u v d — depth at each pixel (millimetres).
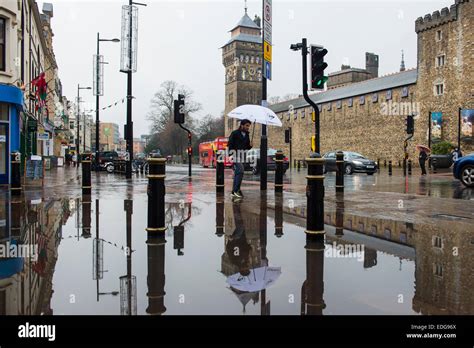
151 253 4555
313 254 4523
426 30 42531
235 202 9055
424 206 8461
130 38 18797
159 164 5320
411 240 5203
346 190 12742
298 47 10086
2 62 16078
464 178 13836
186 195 10656
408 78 45375
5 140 15742
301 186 13891
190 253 4570
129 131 19172
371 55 83438
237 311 2947
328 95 58500
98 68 28906
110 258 4344
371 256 4449
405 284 3537
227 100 89500
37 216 7066
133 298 3188
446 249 4754
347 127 53094
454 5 39500
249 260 4293
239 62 85312
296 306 3039
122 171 27984
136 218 6875
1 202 9031
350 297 3225
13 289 3385
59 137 56156
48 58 45188
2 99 15289
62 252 4582
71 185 14516
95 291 3344
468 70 38375
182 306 3035
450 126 39938
